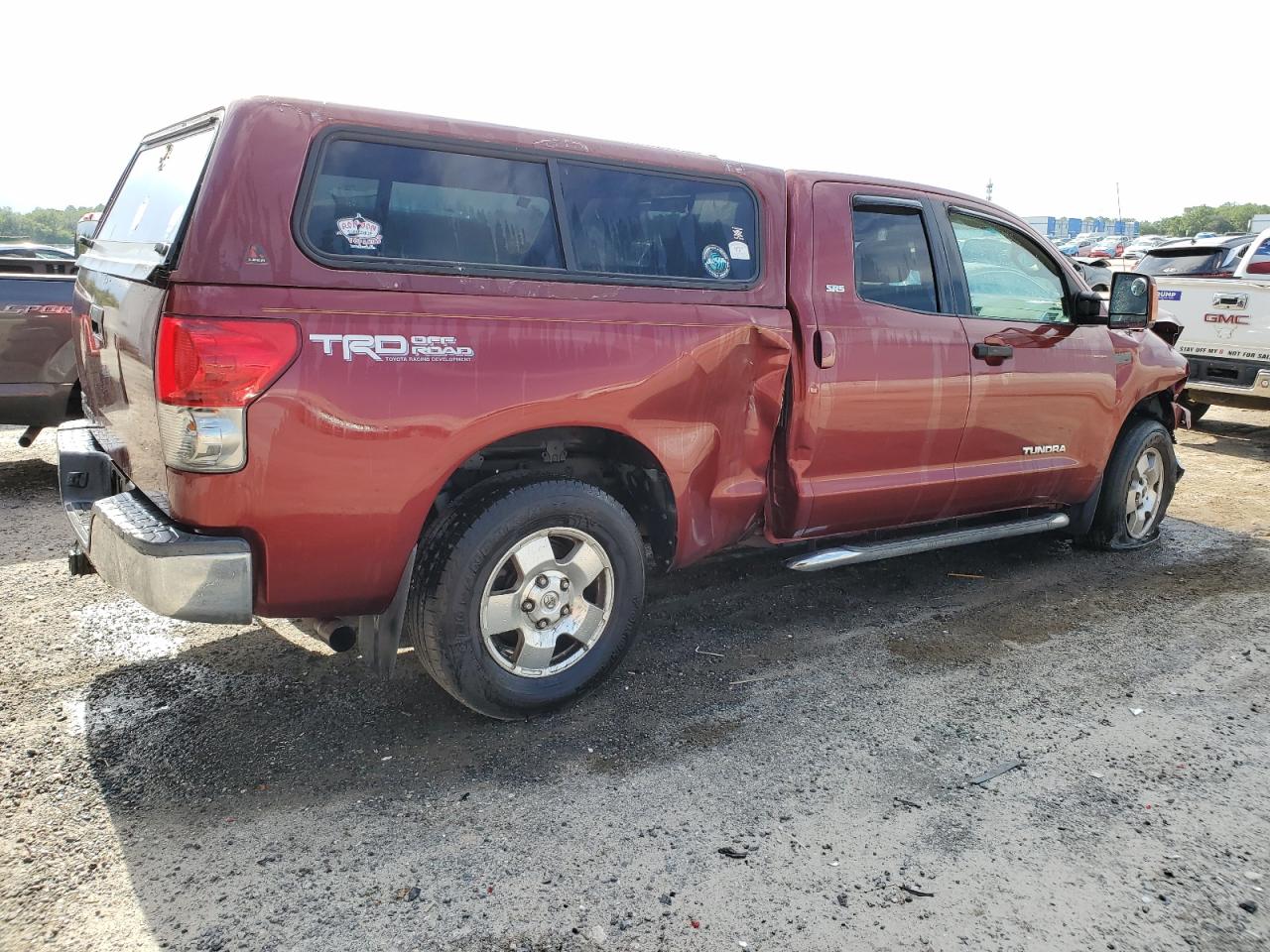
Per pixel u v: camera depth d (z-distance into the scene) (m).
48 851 2.66
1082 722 3.57
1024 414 4.77
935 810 2.97
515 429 3.11
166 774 3.06
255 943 2.33
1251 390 8.60
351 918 2.43
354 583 2.96
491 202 3.13
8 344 6.35
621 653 3.62
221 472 2.64
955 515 4.79
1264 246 8.79
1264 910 2.54
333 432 2.77
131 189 3.75
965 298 4.55
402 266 2.91
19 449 7.75
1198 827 2.91
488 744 3.30
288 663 3.89
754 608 4.66
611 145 3.44
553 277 3.23
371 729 3.38
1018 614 4.66
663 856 2.71
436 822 2.84
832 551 4.22
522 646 3.37
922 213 4.43
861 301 4.11
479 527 3.14
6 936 2.32
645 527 3.84
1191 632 4.47
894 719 3.55
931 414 4.36
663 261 3.53
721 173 3.71
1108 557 5.60
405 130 2.95
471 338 3.00
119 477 3.40
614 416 3.33
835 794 3.04
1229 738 3.46
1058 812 2.97
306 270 2.74
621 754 3.26
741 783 3.09
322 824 2.82
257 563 2.80
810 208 3.99
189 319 2.57
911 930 2.43
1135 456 5.49
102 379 3.34
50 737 3.26
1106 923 2.48
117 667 3.81
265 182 2.70
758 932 2.41
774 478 4.06
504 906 2.48
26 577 4.78
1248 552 5.73
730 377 3.67
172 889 2.52
